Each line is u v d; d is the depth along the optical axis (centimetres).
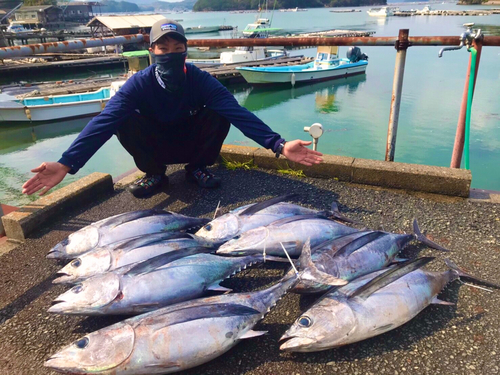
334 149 1122
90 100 1484
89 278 239
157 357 193
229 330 208
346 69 2138
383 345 214
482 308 237
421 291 230
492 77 1883
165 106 345
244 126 327
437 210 348
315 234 301
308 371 200
